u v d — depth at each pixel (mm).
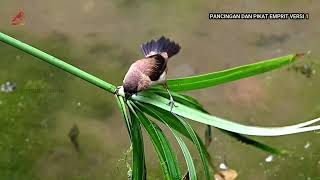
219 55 10625
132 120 5355
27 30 11398
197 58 10555
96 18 11680
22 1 12180
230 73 5473
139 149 5418
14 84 10148
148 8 11891
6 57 10758
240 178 8352
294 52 10523
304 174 8383
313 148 8750
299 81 9922
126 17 11672
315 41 10781
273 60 5359
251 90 9797
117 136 9117
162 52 5629
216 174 8320
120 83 9992
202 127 9219
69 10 11922
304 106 9445
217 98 9680
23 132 9312
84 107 9656
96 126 9305
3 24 11539
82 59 10617
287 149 8734
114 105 9672
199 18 11531
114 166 8586
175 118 5477
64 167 8703
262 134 5156
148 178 8445
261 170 8484
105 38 11133
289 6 11633
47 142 9109
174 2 12039
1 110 9680
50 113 9594
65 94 9938
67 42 11070
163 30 11258
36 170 8680
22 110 9672
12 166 8750
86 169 8641
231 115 9344
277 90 9773
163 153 5371
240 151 8820
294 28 11117
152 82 5305
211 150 8852
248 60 10477
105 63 10508
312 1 11703
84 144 9008
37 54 5227
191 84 5559
